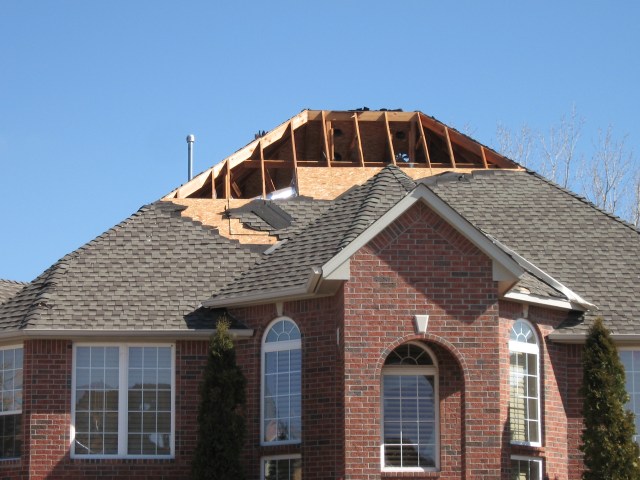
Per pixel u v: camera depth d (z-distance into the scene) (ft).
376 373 93.15
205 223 117.50
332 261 93.91
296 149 156.04
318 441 96.99
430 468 94.99
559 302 103.09
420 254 94.89
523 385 100.78
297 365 100.27
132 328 102.01
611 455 94.02
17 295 108.58
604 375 95.45
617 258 112.47
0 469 102.06
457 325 94.32
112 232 112.68
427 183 121.80
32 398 101.50
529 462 99.76
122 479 100.63
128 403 102.06
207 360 98.58
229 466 94.84
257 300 101.50
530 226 116.26
